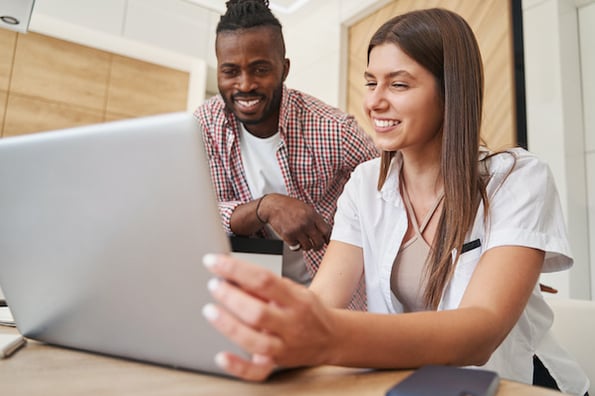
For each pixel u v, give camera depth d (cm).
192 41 320
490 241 63
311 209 107
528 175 69
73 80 303
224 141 134
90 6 284
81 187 38
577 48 190
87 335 44
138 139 35
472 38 72
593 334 92
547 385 80
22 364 40
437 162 79
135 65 325
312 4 310
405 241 80
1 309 77
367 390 35
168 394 32
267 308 31
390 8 267
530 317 77
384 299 81
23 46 289
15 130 283
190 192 34
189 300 36
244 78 114
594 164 184
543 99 187
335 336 36
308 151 129
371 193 86
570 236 177
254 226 113
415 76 70
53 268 43
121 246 38
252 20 112
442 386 33
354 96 288
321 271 83
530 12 195
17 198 42
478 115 71
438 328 43
